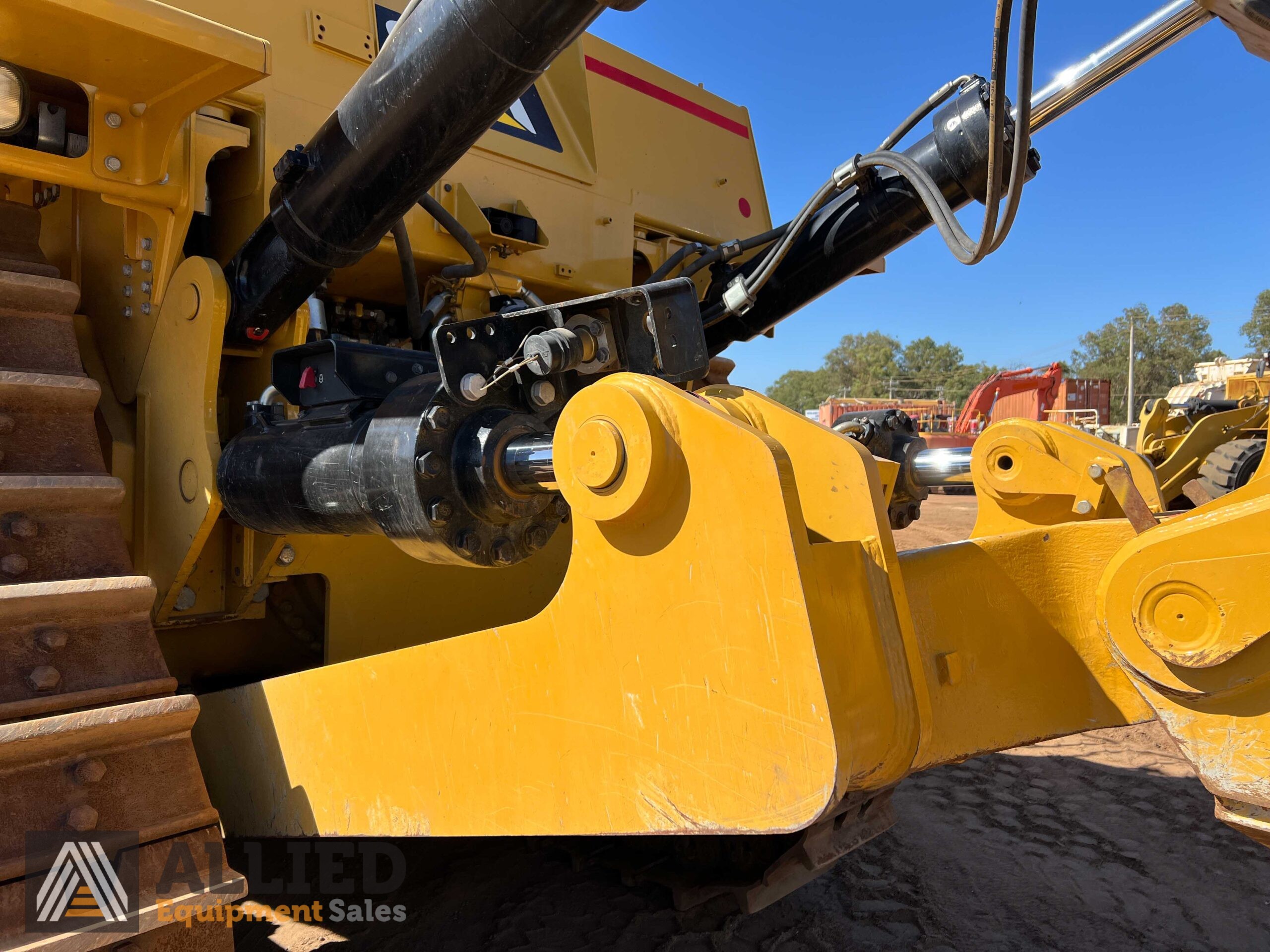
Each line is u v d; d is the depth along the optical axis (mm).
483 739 1371
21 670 1324
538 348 1393
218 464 1878
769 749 1049
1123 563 1267
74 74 1654
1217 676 1198
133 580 1455
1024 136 1282
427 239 2658
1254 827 1212
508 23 1337
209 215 2396
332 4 2502
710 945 2219
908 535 10422
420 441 1419
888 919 2340
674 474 1124
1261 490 1373
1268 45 973
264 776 1784
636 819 1179
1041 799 3145
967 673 1576
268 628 2510
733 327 3098
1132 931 2283
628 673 1186
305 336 2176
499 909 2408
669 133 3748
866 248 2686
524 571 2744
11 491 1401
